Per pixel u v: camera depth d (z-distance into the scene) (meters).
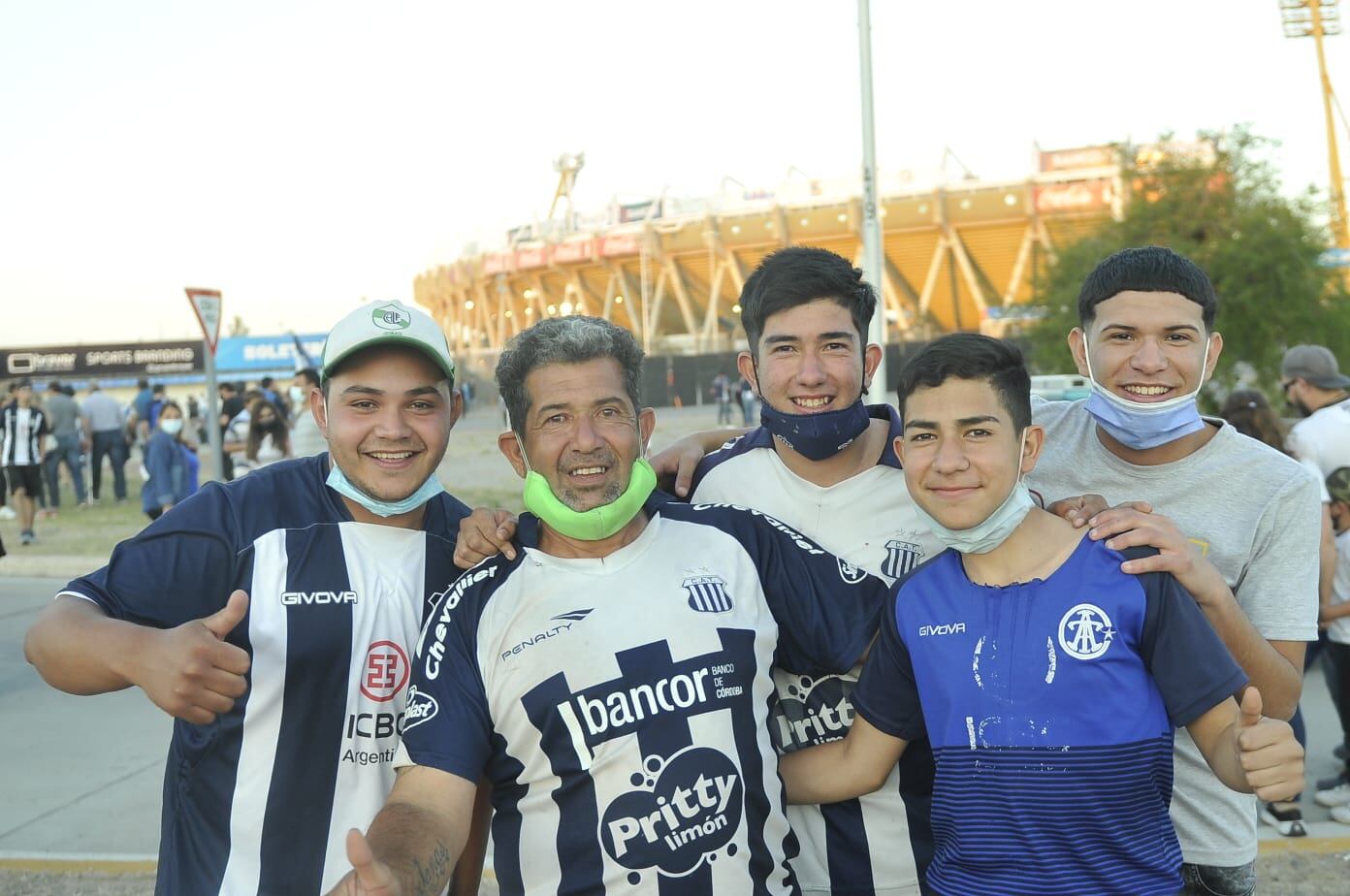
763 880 1.94
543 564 2.04
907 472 2.00
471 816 2.12
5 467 13.13
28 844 4.48
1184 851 2.30
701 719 1.93
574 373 1.98
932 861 2.07
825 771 2.16
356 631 2.08
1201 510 2.32
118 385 45.91
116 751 5.76
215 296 11.19
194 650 1.73
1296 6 37.94
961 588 2.01
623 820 1.88
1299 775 1.69
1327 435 4.69
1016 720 1.89
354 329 2.06
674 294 71.00
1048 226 54.88
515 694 1.92
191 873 2.03
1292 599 2.24
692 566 2.07
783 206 60.56
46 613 1.90
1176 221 18.12
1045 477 2.52
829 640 2.13
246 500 2.16
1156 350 2.26
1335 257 18.27
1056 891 1.86
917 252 60.72
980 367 1.92
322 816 2.04
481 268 77.88
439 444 2.15
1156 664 1.89
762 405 2.38
